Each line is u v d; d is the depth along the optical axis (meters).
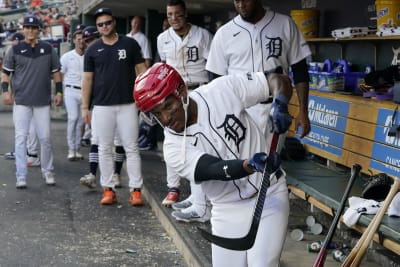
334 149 6.71
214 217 3.79
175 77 3.38
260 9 5.43
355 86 6.93
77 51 11.43
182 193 8.12
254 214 3.26
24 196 8.81
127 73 7.83
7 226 7.34
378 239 4.49
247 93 3.63
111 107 7.88
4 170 10.65
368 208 4.76
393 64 6.50
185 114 3.43
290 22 5.48
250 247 3.29
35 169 10.77
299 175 6.32
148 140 11.77
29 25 8.80
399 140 5.59
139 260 6.27
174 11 7.45
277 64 5.45
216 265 3.81
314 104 7.32
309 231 6.71
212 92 3.59
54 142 13.80
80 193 9.05
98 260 6.26
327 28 7.81
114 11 15.05
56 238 6.94
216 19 12.12
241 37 5.45
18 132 9.16
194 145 3.48
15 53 8.93
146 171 9.74
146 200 8.63
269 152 3.44
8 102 9.19
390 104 5.86
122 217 7.81
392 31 6.07
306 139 7.43
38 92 9.06
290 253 6.00
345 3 7.39
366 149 6.10
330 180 6.10
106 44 7.80
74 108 11.48
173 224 6.87
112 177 8.33
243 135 3.60
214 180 3.47
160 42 7.83
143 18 15.68
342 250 5.99
